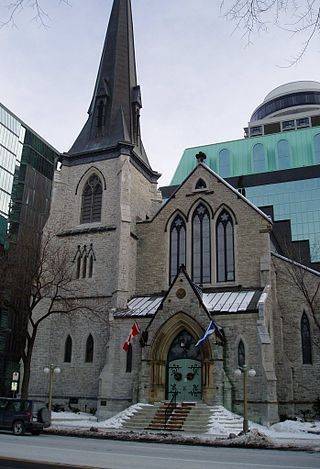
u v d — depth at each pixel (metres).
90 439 25.03
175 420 31.75
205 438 25.41
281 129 104.12
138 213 48.84
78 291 44.41
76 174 49.41
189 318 35.59
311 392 38.09
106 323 42.25
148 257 45.03
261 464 15.56
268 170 82.81
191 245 43.66
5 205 82.31
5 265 46.38
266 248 40.69
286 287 41.22
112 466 14.08
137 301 42.66
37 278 39.25
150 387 35.44
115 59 54.91
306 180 76.44
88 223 47.38
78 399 40.91
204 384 33.88
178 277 36.84
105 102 52.12
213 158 87.31
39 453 16.80
